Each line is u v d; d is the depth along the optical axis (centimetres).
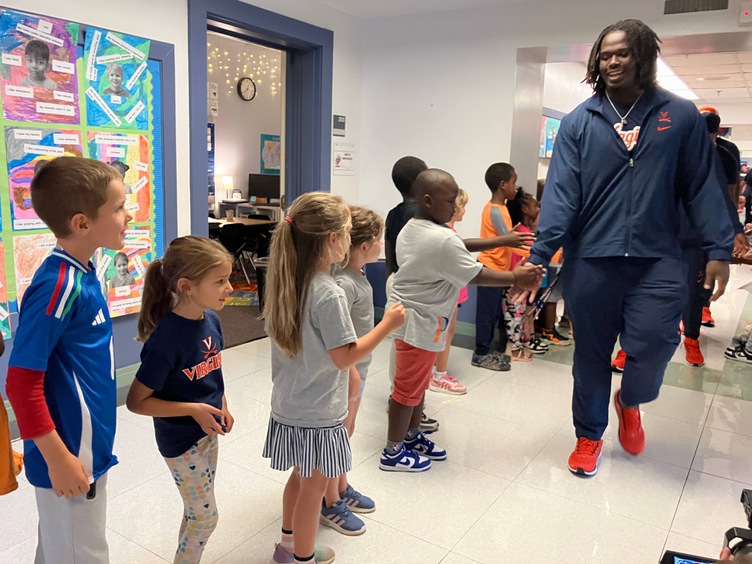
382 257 507
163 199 355
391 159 508
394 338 245
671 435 297
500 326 435
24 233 284
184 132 366
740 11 357
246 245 689
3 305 279
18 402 118
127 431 281
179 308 151
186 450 153
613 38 228
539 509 226
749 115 1234
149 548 195
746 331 485
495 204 387
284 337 159
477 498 233
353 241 192
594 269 246
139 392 145
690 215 243
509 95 446
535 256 242
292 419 164
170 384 148
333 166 496
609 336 253
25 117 279
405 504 228
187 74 363
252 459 258
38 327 119
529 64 462
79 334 128
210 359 156
